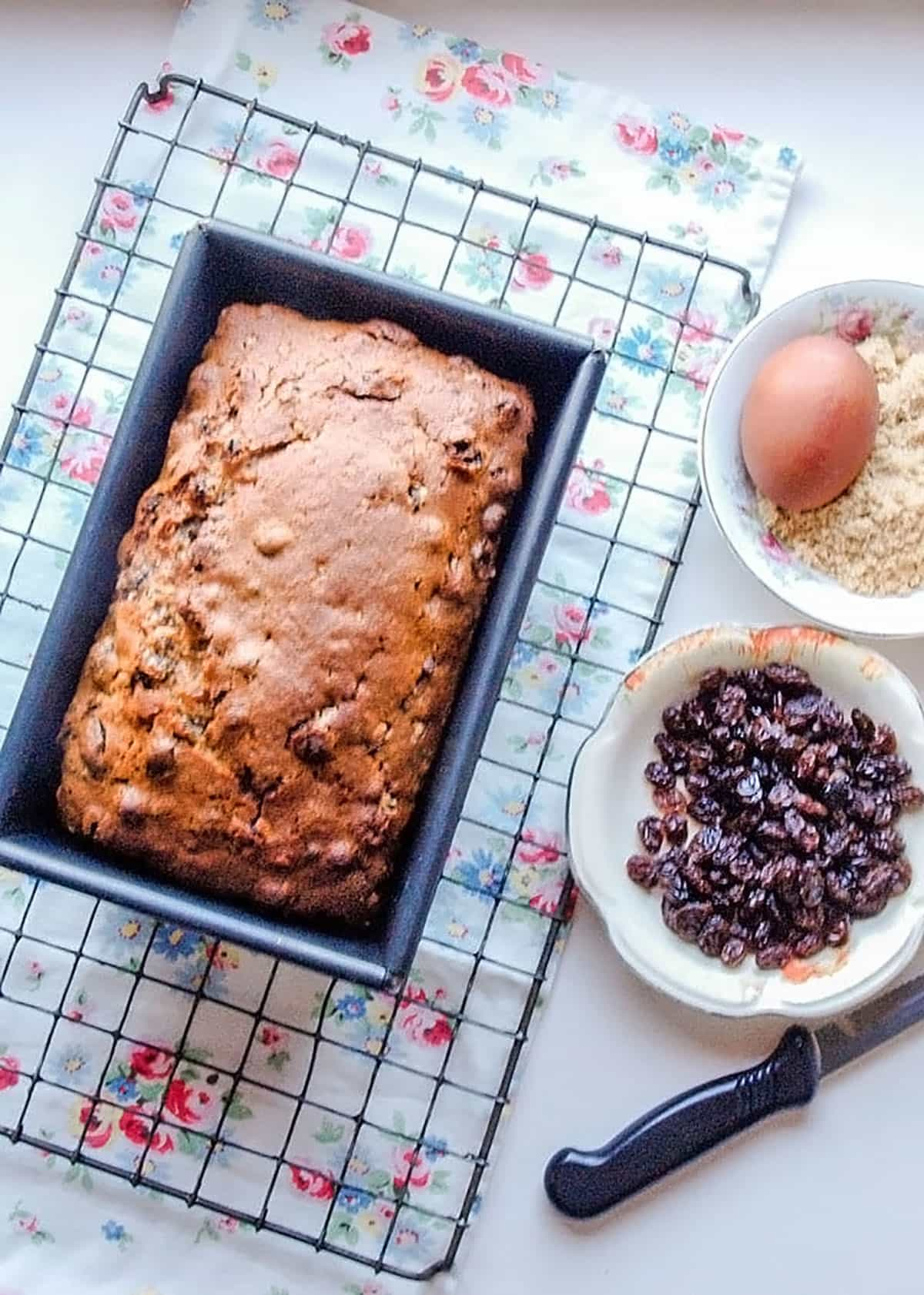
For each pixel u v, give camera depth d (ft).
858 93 2.44
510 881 2.35
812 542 2.33
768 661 2.33
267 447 2.05
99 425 2.36
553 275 2.41
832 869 2.33
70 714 2.06
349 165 2.41
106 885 1.98
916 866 2.33
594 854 2.30
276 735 2.02
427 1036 2.34
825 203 2.43
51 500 2.35
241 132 2.37
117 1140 2.32
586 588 2.38
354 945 2.03
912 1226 2.37
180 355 2.09
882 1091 2.38
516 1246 2.35
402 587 2.04
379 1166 2.33
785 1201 2.38
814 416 2.23
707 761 2.33
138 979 2.32
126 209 2.38
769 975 2.31
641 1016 2.37
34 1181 2.31
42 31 2.41
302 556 2.03
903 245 2.43
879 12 2.43
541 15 2.44
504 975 2.34
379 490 2.04
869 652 2.32
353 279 2.10
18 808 2.00
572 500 2.39
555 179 2.42
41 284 2.39
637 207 2.43
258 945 1.99
